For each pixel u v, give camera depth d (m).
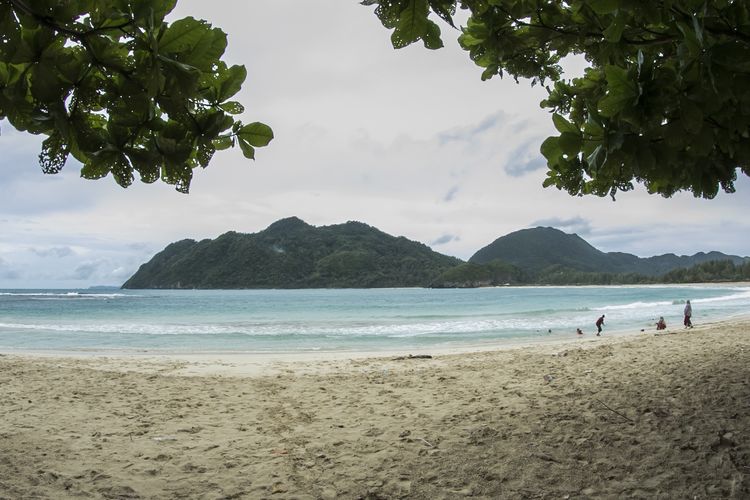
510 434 5.29
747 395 5.64
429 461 4.79
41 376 10.64
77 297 106.75
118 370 12.15
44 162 1.65
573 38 3.09
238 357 16.27
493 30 3.08
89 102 1.54
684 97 1.87
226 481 4.61
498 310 48.78
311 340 24.55
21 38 1.38
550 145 2.09
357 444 5.47
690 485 3.87
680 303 52.41
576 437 5.02
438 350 18.48
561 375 8.72
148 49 1.42
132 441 5.81
